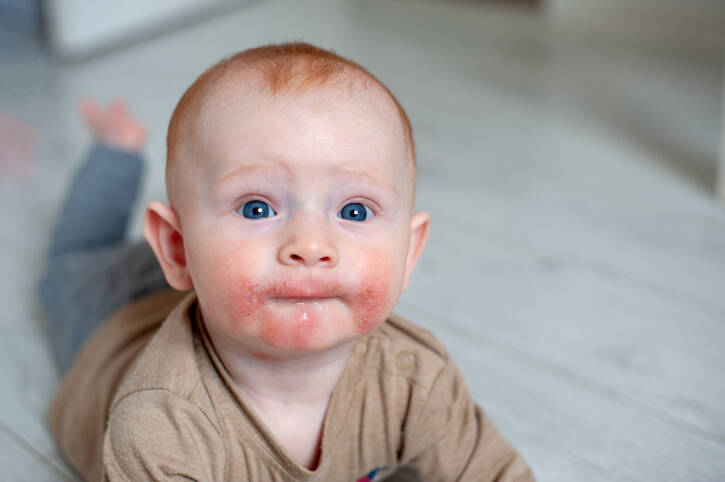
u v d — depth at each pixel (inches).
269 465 26.0
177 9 99.7
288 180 22.4
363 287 22.4
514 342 44.0
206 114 23.6
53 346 44.2
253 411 25.3
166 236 25.9
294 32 98.2
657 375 41.3
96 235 47.4
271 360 25.0
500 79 85.4
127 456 25.1
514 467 29.4
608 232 56.0
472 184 63.1
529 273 50.9
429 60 90.4
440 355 28.9
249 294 22.0
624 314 46.7
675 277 50.5
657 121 74.7
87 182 47.9
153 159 65.1
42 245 54.2
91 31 91.0
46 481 34.5
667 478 34.6
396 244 23.7
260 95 23.2
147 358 26.2
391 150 23.8
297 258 21.9
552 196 61.3
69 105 77.6
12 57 89.6
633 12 99.7
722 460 35.6
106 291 39.8
